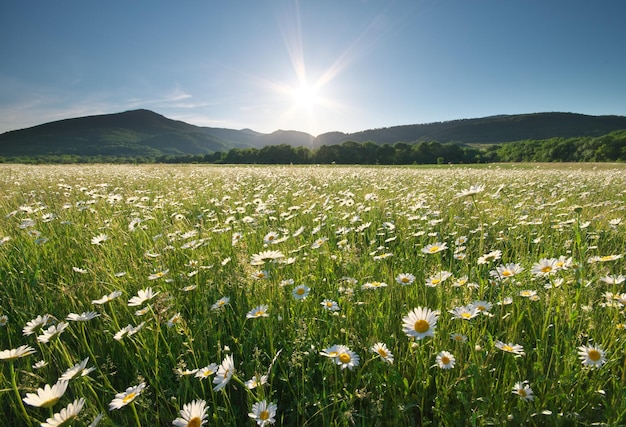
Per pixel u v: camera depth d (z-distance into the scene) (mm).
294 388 2262
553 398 1926
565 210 5938
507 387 1980
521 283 2781
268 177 14203
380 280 3244
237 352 2459
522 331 2479
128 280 3354
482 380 2043
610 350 2188
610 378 2039
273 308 2777
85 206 6195
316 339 2488
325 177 14773
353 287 2947
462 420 1907
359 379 2084
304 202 7125
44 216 5227
